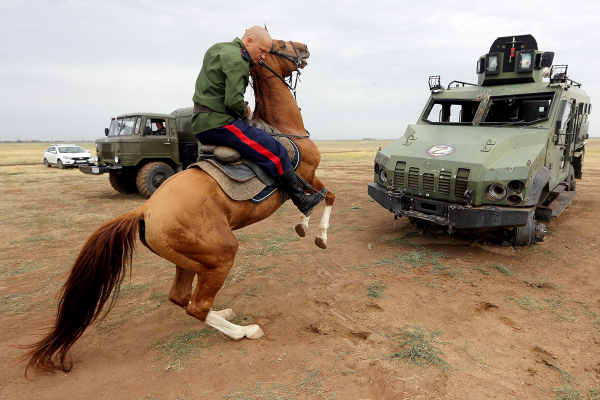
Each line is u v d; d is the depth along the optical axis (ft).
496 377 10.05
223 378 10.27
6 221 31.04
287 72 13.69
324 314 13.75
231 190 10.91
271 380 10.09
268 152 11.45
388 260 19.06
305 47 13.91
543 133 18.92
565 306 14.03
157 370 10.78
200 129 11.15
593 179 47.85
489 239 21.80
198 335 12.62
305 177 13.65
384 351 11.23
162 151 42.27
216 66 10.95
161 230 10.03
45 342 10.07
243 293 15.80
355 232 24.91
